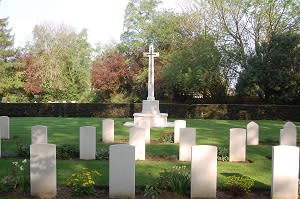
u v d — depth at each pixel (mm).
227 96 35875
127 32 46469
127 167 7988
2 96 45469
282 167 7898
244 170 10703
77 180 8062
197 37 37156
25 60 47812
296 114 30062
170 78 35438
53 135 17641
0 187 8180
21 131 19094
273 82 30578
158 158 12445
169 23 41469
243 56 34156
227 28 35656
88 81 52625
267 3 34469
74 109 32812
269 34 34688
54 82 47938
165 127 21484
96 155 11945
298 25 34125
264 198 8125
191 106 31422
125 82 45062
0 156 11914
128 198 8016
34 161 7973
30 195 8023
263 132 20234
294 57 30312
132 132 12047
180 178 8367
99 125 22750
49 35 50406
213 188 7996
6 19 48438
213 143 15500
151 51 23000
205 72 33906
